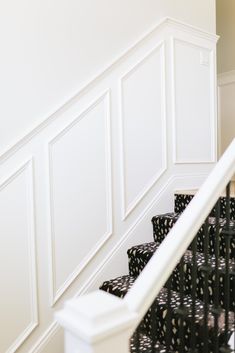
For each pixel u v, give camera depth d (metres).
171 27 2.66
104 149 2.31
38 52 2.05
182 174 2.77
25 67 2.01
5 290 1.92
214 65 2.96
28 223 2.00
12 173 1.93
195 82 2.83
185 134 2.78
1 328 1.91
